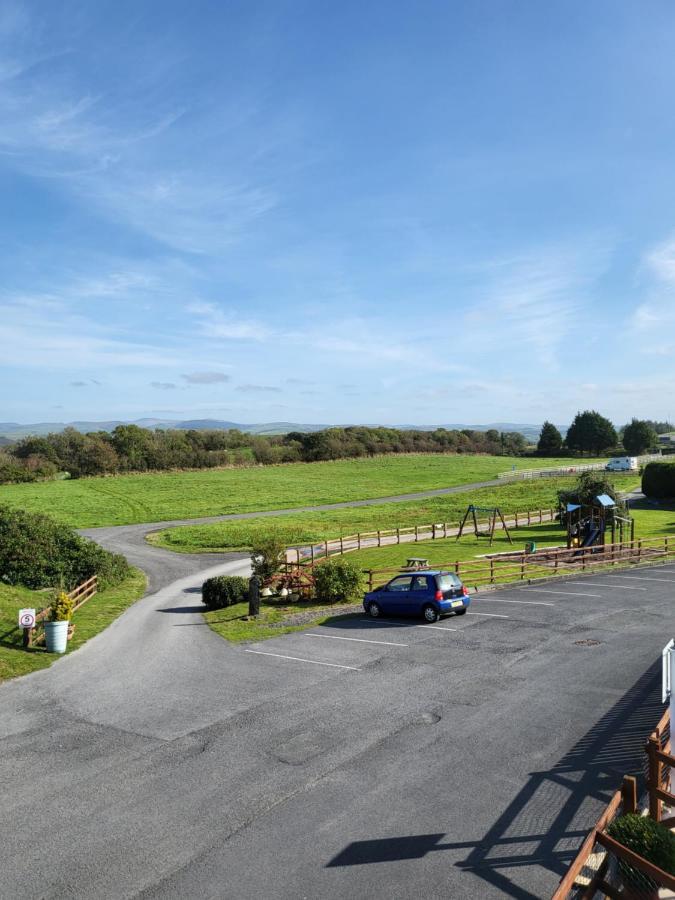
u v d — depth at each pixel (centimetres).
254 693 1512
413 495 8162
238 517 6525
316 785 1028
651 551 3641
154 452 11094
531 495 7462
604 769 1045
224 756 1157
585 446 14550
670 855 678
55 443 11125
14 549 3112
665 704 1298
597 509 3944
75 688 1638
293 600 2770
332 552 4047
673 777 916
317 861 823
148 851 861
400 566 3397
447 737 1195
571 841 852
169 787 1045
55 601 2236
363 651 1852
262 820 928
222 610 2667
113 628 2403
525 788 993
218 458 11525
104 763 1154
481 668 1617
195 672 1728
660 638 1833
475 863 810
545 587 2753
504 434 17675
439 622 2175
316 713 1354
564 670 1568
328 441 13100
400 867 805
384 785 1019
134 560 4416
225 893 764
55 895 770
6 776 1120
